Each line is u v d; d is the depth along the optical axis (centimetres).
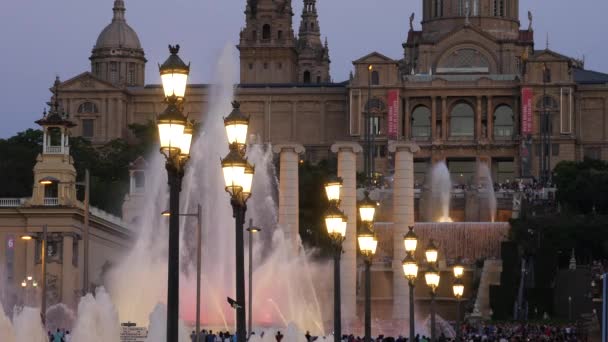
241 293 9394
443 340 17675
